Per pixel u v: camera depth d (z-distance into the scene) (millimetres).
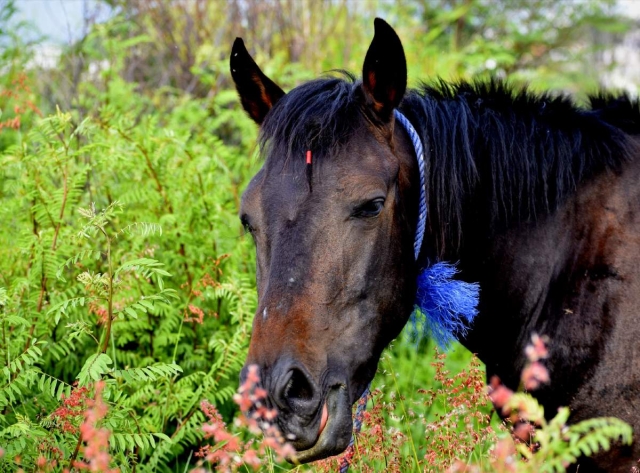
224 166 3826
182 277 3625
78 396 2363
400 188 2395
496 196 2584
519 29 9617
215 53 5492
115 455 2572
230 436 1799
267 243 2172
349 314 2168
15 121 3473
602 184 2547
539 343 1562
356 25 6930
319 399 2045
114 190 3770
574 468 2475
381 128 2336
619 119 2801
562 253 2531
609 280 2428
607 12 10586
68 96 4844
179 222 3564
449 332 2594
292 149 2217
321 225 2139
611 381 2373
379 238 2227
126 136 3588
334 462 2562
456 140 2574
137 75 5969
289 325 2066
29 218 3459
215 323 3570
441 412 3416
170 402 3004
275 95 2664
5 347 2812
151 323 3453
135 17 6145
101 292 2588
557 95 2809
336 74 5590
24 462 2408
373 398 2797
